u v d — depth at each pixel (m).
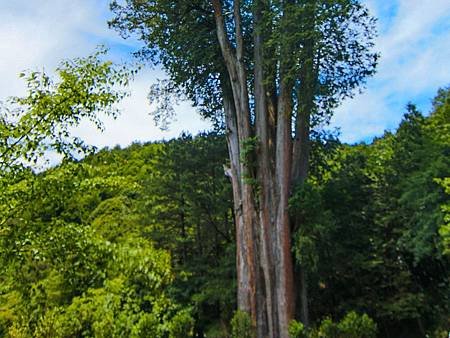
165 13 19.83
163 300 6.12
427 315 25.34
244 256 16.56
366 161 29.41
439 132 24.38
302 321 15.58
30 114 3.89
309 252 15.56
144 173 27.84
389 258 25.64
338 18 15.09
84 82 4.10
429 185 20.88
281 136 16.86
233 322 15.79
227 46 18.66
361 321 15.39
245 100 17.91
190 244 25.39
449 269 24.78
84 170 4.07
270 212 16.23
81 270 3.98
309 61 15.54
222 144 26.06
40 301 4.19
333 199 24.14
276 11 15.85
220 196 24.91
